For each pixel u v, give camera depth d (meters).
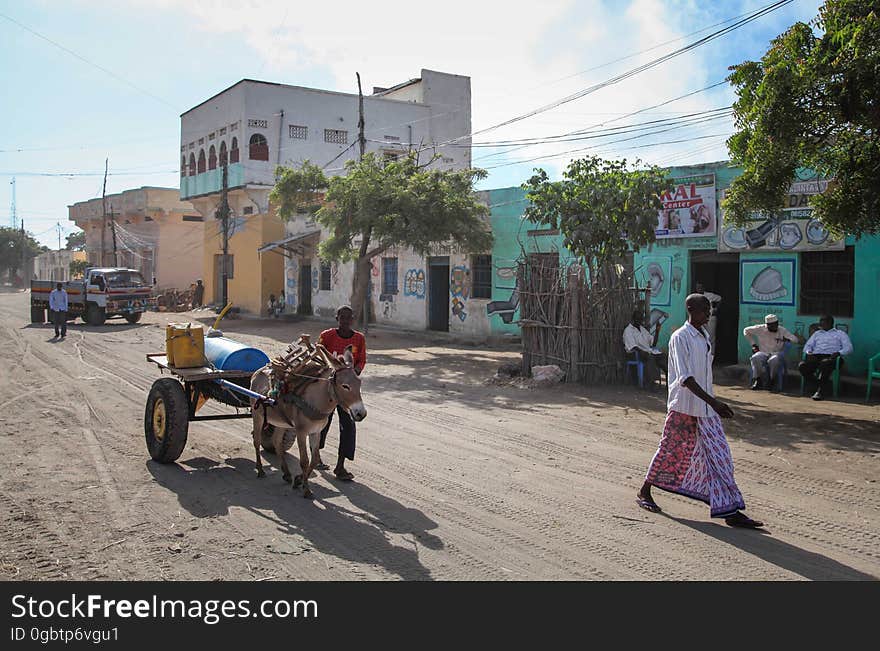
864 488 7.08
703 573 5.04
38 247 90.31
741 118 10.55
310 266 33.75
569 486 7.20
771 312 15.00
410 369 16.36
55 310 23.89
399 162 21.56
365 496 6.91
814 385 13.45
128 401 12.22
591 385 13.66
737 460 8.19
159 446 8.02
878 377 12.37
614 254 14.88
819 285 14.31
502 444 9.05
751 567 5.14
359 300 23.03
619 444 9.04
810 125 9.77
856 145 10.24
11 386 13.82
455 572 5.10
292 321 32.22
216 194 36.91
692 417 6.10
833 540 5.66
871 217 10.22
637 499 6.66
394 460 8.28
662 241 17.05
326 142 35.31
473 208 20.53
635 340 13.55
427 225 19.59
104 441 9.20
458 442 9.17
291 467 8.08
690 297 6.08
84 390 13.36
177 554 5.45
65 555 5.42
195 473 7.75
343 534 5.86
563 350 14.01
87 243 62.50
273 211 35.34
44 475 7.57
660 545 5.57
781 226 14.65
